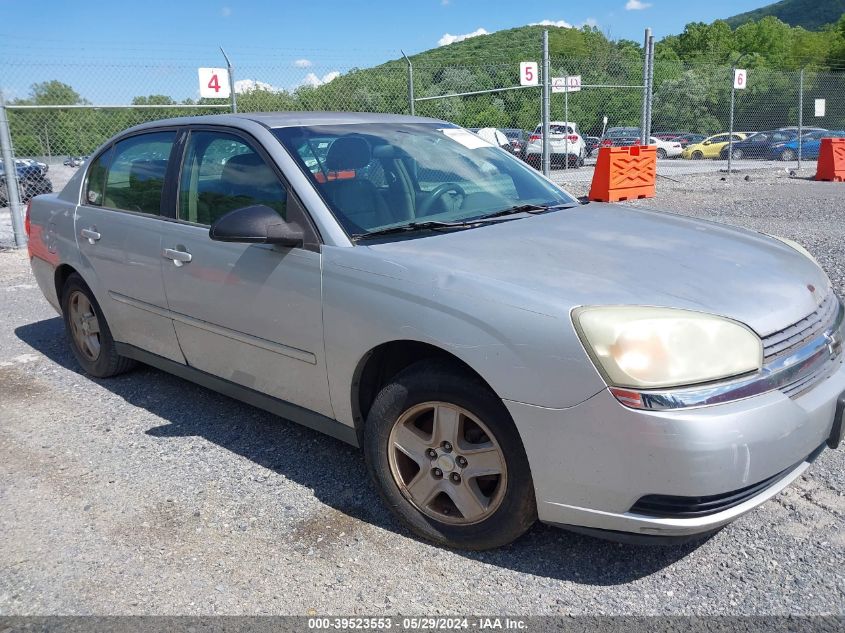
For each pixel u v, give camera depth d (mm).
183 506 3162
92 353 4750
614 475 2303
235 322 3414
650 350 2244
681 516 2277
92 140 11906
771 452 2293
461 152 3926
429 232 3121
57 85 11438
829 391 2529
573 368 2311
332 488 3291
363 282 2836
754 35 92500
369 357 2881
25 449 3771
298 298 3070
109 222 4195
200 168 3711
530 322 2398
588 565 2688
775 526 2875
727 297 2506
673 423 2189
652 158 14023
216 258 3439
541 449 2412
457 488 2730
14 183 10094
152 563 2760
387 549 2818
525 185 3883
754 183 17125
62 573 2711
